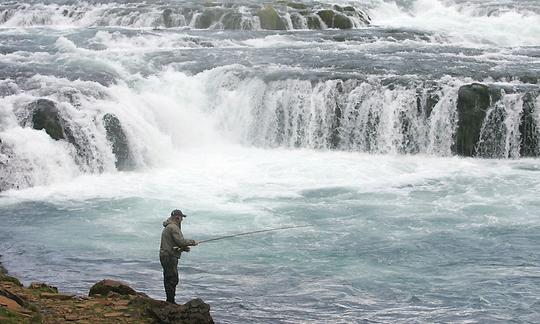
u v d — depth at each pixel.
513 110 29.28
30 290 15.02
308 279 17.00
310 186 25.03
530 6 49.03
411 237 19.88
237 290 16.27
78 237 20.02
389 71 32.84
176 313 13.52
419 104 29.84
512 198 23.42
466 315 15.01
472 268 17.66
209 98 32.22
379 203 23.03
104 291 14.97
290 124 30.94
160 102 30.84
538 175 26.27
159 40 39.97
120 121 27.75
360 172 26.62
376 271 17.50
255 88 31.38
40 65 33.84
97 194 24.16
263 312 15.03
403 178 25.91
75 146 26.67
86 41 40.12
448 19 48.69
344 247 19.16
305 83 30.84
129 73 33.56
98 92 29.47
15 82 30.42
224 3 48.00
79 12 47.62
